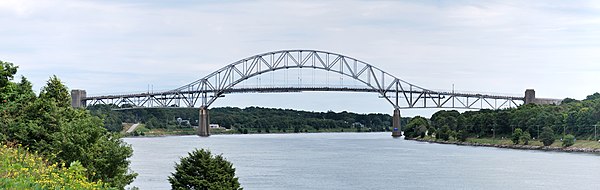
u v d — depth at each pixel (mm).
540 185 81125
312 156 138500
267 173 95562
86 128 39469
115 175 40969
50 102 40188
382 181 85938
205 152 50156
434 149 172125
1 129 37062
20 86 42906
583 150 149500
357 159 128750
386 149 173000
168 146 178125
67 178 20938
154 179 81188
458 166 110375
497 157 133875
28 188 17828
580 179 87250
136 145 184375
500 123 196125
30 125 37750
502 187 79438
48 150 37219
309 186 79750
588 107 167375
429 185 81812
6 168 20125
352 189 77438
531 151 157875
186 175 48875
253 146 189000
